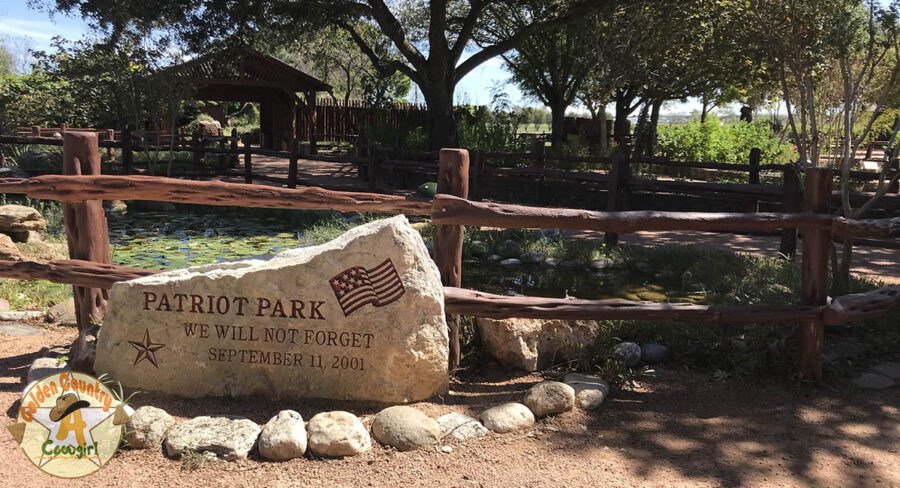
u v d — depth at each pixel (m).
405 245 3.47
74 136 3.87
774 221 3.89
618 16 14.79
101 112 17.77
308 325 3.50
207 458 2.93
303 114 25.41
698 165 10.48
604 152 21.58
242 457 2.96
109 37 14.43
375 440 3.18
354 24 19.05
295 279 3.46
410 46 17.19
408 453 3.07
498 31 23.52
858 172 8.51
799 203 7.34
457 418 3.36
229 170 15.55
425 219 10.20
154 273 3.82
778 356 4.20
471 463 3.01
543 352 4.23
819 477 2.94
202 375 3.56
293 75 22.44
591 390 3.69
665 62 12.00
